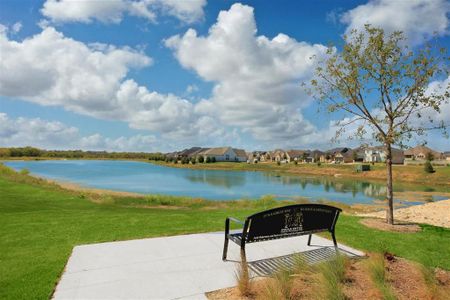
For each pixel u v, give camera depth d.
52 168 79.81
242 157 141.62
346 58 9.54
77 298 3.89
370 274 4.39
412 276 4.55
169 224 8.50
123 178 51.66
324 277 4.09
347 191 37.06
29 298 3.86
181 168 100.62
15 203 14.11
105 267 5.02
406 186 45.06
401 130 9.15
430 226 9.03
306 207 5.44
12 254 5.66
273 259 5.51
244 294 4.05
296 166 91.62
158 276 4.66
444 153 116.62
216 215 10.36
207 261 5.37
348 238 7.14
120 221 8.84
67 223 8.48
